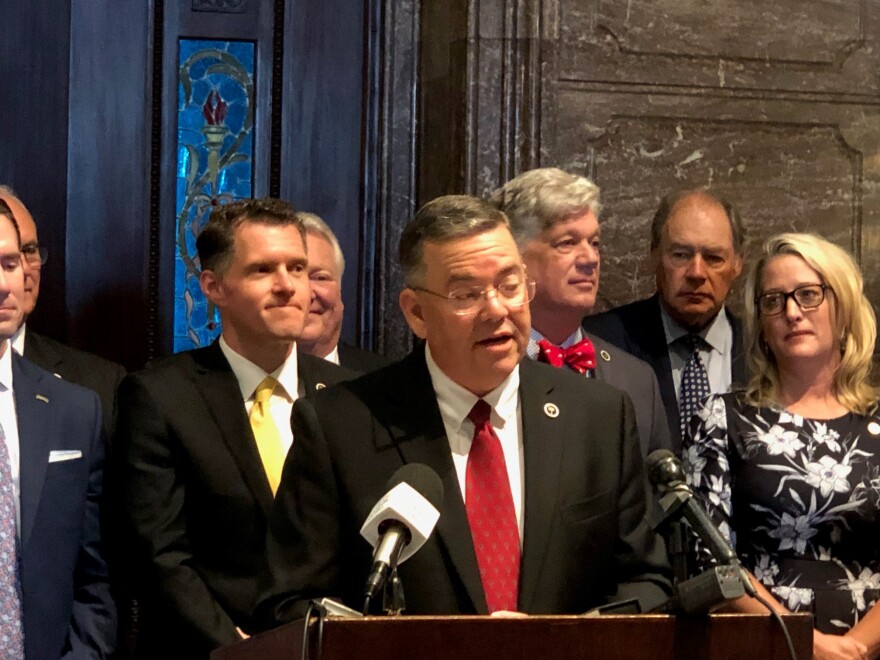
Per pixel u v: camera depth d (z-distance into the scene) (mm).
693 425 3348
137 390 3234
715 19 4605
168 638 3100
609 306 4516
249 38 4598
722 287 3965
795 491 3199
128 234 4516
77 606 3254
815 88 4684
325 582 2410
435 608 2359
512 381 2562
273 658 1966
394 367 2598
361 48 4629
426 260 2459
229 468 3152
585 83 4500
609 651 1981
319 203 4605
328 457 2469
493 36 4414
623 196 4527
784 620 2045
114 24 4523
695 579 2020
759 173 4637
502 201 3541
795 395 3342
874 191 4727
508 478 2498
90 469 3260
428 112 4547
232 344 3309
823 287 3295
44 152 4473
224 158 4586
